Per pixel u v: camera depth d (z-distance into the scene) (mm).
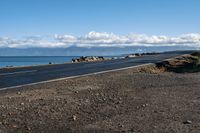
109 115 11109
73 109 11844
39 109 11711
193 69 32250
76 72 28297
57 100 13477
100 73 27016
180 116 11055
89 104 12750
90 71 29359
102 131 9320
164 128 9602
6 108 11797
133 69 31219
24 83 20141
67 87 17781
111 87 17828
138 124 10000
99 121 10336
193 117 10945
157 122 10250
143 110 11867
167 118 10758
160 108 12258
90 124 9992
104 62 46750
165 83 19812
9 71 29578
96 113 11352
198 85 18906
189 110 11984
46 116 10812
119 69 31359
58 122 10172
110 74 26047
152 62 43000
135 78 22656
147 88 17469
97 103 13000
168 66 37156
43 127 9648
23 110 11531
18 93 15633
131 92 15961
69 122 10195
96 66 36750
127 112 11547
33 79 22484
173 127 9711
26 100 13484
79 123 10094
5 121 10141
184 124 10062
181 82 20375
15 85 19156
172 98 14422
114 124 10000
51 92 15859
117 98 14188
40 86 18453
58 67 35219
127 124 10000
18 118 10508
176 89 17156
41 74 26359
